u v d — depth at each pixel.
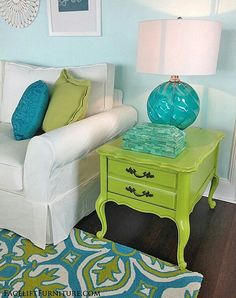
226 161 2.02
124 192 1.49
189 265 1.46
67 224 1.66
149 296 1.28
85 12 2.13
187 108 1.54
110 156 1.44
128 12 2.00
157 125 1.51
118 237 1.68
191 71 1.40
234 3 1.71
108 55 2.16
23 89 2.13
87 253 1.54
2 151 1.63
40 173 1.43
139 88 2.13
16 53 2.55
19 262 1.47
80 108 1.71
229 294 1.29
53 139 1.39
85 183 1.78
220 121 1.96
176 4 1.85
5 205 1.63
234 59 1.80
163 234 1.71
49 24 2.29
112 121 1.82
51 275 1.39
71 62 2.33
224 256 1.53
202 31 1.35
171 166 1.28
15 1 2.36
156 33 1.38
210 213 1.93
